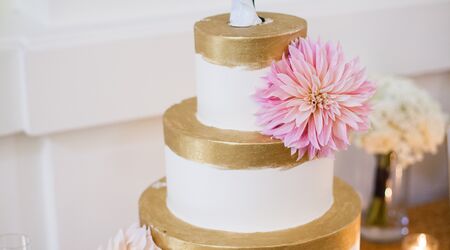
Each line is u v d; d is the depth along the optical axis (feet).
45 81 4.16
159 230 3.31
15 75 4.17
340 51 3.18
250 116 3.28
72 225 4.51
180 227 3.34
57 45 4.15
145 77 4.37
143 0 4.40
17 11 4.49
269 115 3.16
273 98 3.16
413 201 5.57
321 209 3.40
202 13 4.50
